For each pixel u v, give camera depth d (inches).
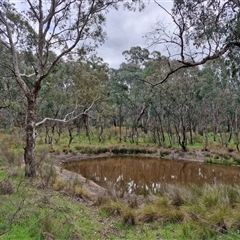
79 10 410.9
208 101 1199.6
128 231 236.2
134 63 1332.4
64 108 947.3
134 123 1235.9
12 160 478.3
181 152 901.8
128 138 1245.1
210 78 1022.4
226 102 1081.4
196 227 223.0
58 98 828.0
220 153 835.4
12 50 402.6
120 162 808.9
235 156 768.9
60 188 342.6
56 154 814.5
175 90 967.6
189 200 285.3
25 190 297.4
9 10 426.9
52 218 224.5
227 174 641.0
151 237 221.8
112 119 1508.4
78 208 283.1
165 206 280.4
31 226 207.3
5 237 191.2
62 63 874.8
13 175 377.4
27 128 402.9
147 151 944.3
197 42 280.5
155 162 813.2
